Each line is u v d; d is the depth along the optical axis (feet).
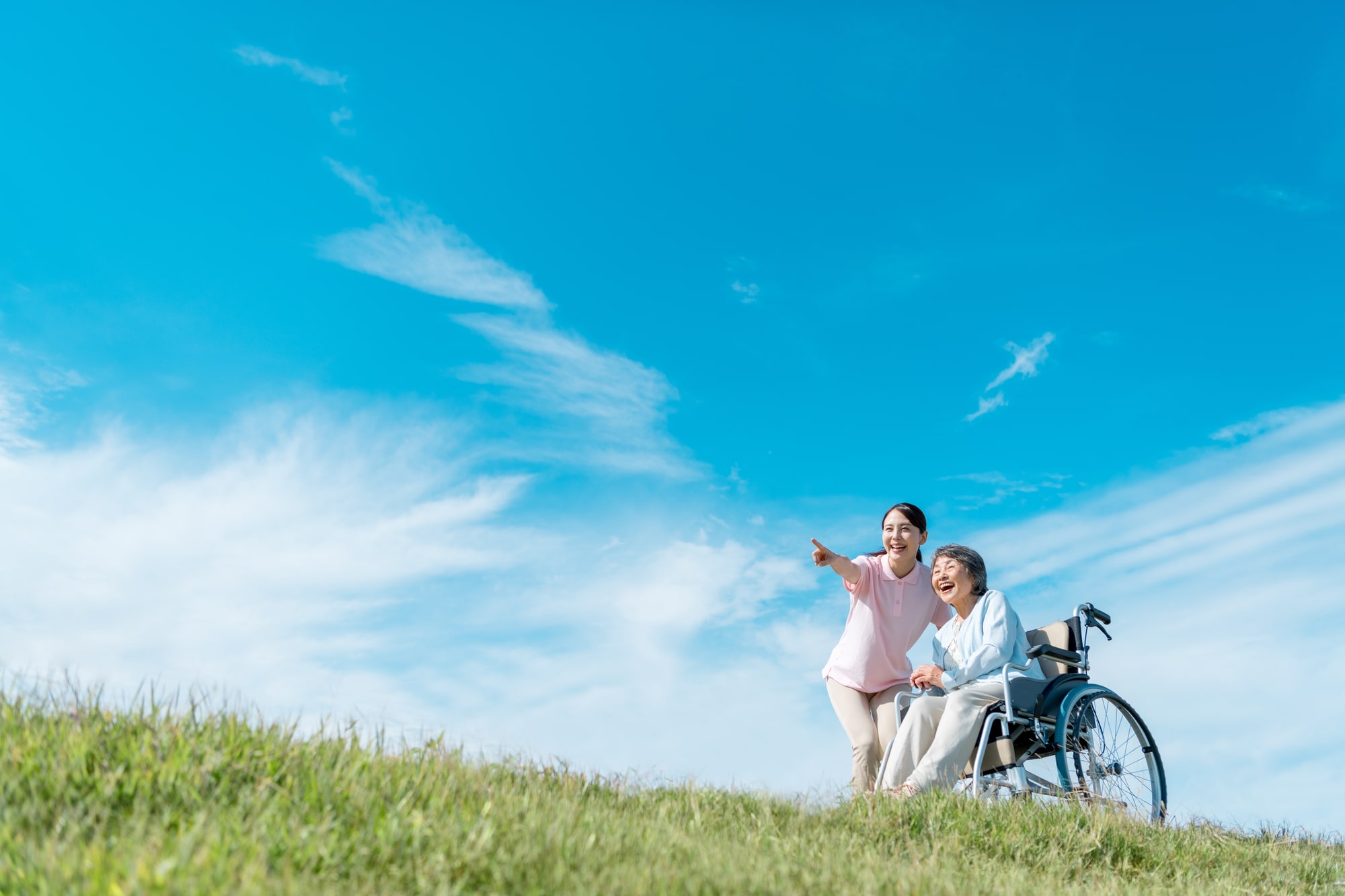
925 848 11.11
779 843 10.03
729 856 8.73
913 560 15.84
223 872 6.20
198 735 8.92
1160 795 15.26
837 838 10.87
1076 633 15.87
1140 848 12.48
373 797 8.13
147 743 8.37
